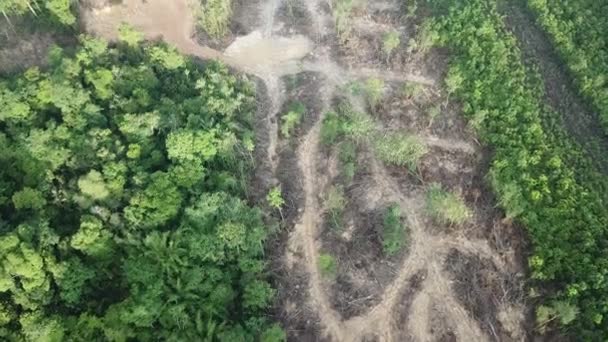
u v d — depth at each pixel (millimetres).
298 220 74625
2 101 73312
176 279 66000
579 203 71625
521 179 73125
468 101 81250
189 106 77938
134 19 94125
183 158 71812
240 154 77875
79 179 68688
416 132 80625
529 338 65938
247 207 72500
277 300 69312
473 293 68188
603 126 83562
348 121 80375
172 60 82375
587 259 66562
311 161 79312
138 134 74062
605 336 62375
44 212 68312
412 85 83125
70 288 63375
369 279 69562
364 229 72875
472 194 75375
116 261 67938
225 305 66250
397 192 75438
